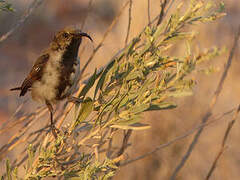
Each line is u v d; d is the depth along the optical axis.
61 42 8.06
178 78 5.72
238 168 14.03
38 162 5.74
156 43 6.21
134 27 10.85
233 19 16.30
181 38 6.13
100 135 5.78
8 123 7.67
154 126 12.86
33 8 7.96
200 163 13.62
